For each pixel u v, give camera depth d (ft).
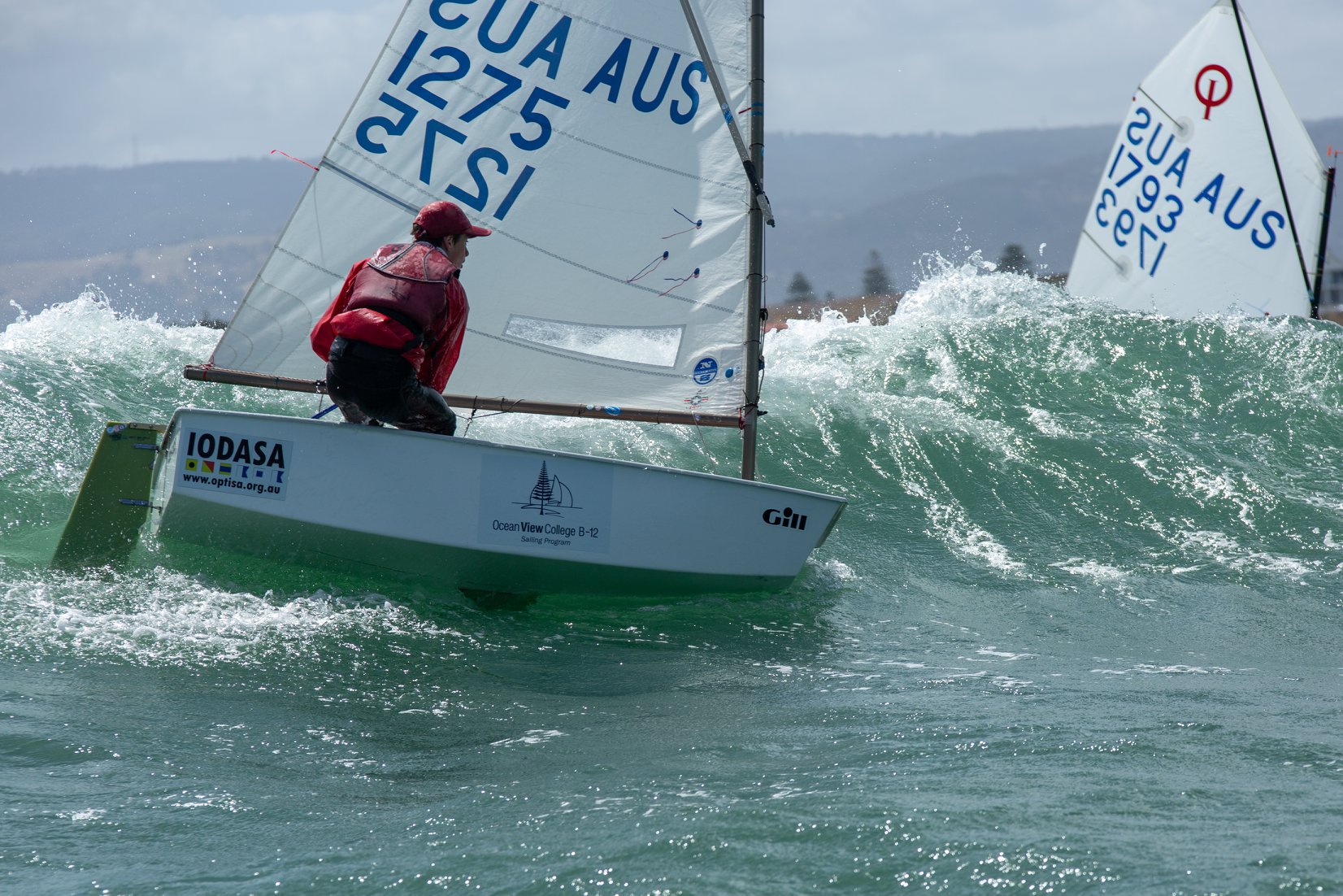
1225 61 170.60
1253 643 68.80
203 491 64.80
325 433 65.26
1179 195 177.06
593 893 31.07
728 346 75.36
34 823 35.70
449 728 48.16
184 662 54.44
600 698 53.52
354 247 76.33
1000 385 117.19
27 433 89.97
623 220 75.87
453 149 76.23
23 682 49.49
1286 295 168.76
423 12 75.72
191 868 32.89
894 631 69.62
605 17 74.84
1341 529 92.48
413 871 32.60
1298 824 34.94
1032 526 92.68
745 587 73.56
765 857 32.89
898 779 39.99
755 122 73.77
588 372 76.84
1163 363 121.70
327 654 57.77
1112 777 40.01
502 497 67.00
